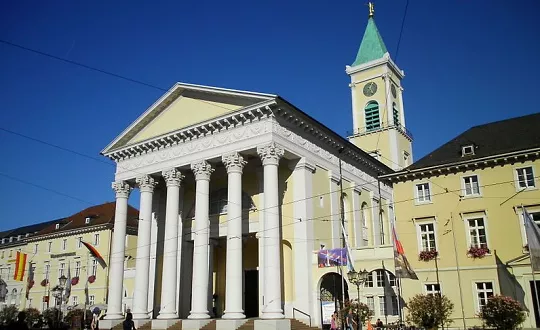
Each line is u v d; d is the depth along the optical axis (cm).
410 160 5353
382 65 5344
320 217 3134
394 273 2730
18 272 5178
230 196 2947
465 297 2527
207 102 3256
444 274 2608
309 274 2898
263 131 2914
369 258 2836
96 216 5394
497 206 2567
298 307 2856
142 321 3138
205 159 3150
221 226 3381
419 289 2645
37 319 3391
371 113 5316
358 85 5456
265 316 2636
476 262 2545
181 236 3541
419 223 2756
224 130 3111
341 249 2864
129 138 3672
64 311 4259
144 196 3456
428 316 2208
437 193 2742
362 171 3856
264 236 2773
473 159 2647
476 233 2600
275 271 2698
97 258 4959
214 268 3666
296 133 3098
